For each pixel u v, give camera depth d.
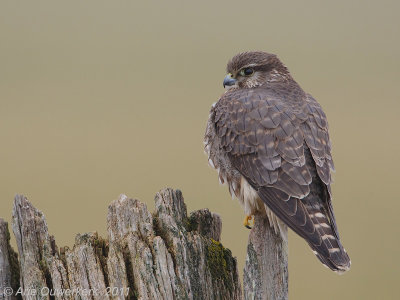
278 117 11.00
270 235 10.09
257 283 9.65
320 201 10.61
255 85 12.69
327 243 9.90
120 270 9.04
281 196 10.48
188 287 9.20
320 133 11.09
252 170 10.95
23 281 9.26
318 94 34.75
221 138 11.50
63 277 9.09
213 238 10.20
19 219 9.29
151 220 9.38
